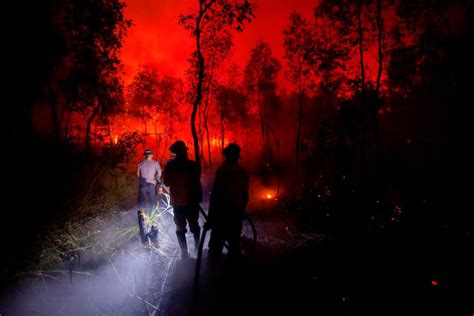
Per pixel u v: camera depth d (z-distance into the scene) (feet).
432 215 19.44
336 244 17.67
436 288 12.26
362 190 24.08
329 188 25.58
